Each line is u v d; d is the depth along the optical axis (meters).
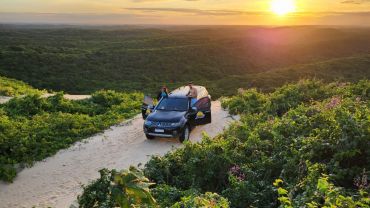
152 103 17.53
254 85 69.31
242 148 10.18
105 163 12.89
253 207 6.97
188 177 9.07
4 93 28.36
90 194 7.45
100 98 23.34
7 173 12.23
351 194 5.87
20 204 10.36
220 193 8.54
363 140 7.36
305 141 8.33
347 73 88.00
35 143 14.62
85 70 76.56
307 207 5.42
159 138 15.33
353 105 12.01
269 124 11.76
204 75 89.44
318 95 18.45
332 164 7.21
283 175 7.89
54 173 12.33
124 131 16.58
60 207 9.93
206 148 9.74
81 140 15.55
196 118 15.67
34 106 20.25
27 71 68.25
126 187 3.20
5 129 15.88
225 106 20.62
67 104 21.27
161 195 7.91
